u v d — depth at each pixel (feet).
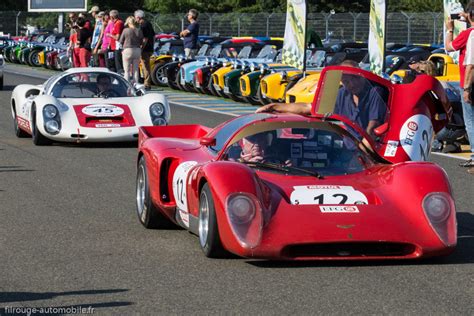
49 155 52.08
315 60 99.45
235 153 29.01
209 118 74.08
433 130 34.17
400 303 21.77
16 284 23.95
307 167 28.40
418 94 32.71
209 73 94.84
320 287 23.27
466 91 46.06
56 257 27.25
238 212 24.90
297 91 70.03
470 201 38.34
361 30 191.01
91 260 26.78
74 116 55.52
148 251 27.91
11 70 142.10
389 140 32.65
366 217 25.21
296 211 25.30
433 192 25.82
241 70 88.84
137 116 56.08
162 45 123.85
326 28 190.90
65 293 22.97
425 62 53.42
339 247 25.14
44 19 268.00
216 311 21.20
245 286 23.43
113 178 43.86
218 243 25.91
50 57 137.49
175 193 29.89
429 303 21.79
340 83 31.73
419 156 32.94
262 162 28.45
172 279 24.29
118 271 25.32
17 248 28.60
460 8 71.31
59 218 33.81
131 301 22.13
